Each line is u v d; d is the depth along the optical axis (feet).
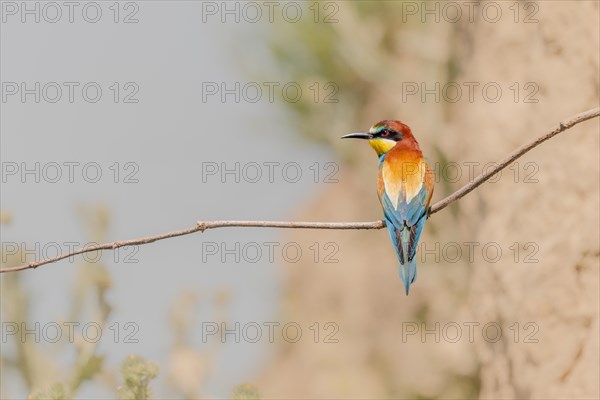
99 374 39.52
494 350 42.04
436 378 70.64
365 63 73.20
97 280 40.37
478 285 43.24
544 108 41.34
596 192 38.63
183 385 42.52
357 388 84.69
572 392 38.09
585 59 39.86
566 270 39.06
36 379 41.22
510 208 41.86
